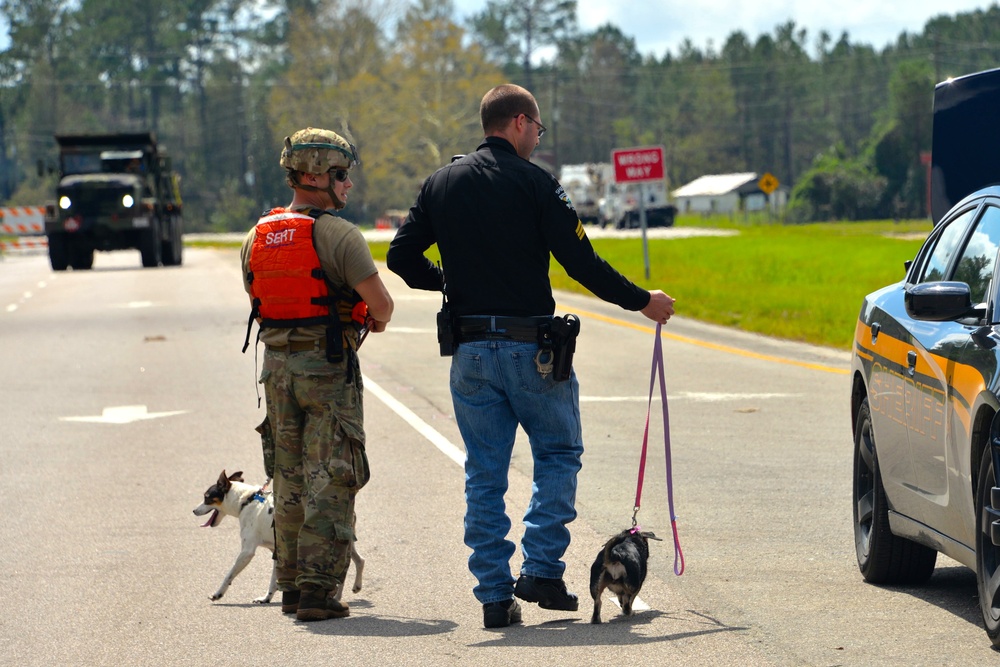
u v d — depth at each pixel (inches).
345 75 7736.2
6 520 638.5
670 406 993.5
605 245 3708.2
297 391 437.4
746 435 860.0
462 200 426.0
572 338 427.8
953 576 511.2
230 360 1316.4
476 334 428.1
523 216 423.5
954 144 633.6
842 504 646.5
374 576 516.1
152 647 424.2
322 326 435.2
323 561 446.0
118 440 872.9
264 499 484.1
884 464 484.1
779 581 498.3
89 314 1886.1
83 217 3048.7
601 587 434.0
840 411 965.2
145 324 1706.4
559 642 414.6
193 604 478.6
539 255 428.1
